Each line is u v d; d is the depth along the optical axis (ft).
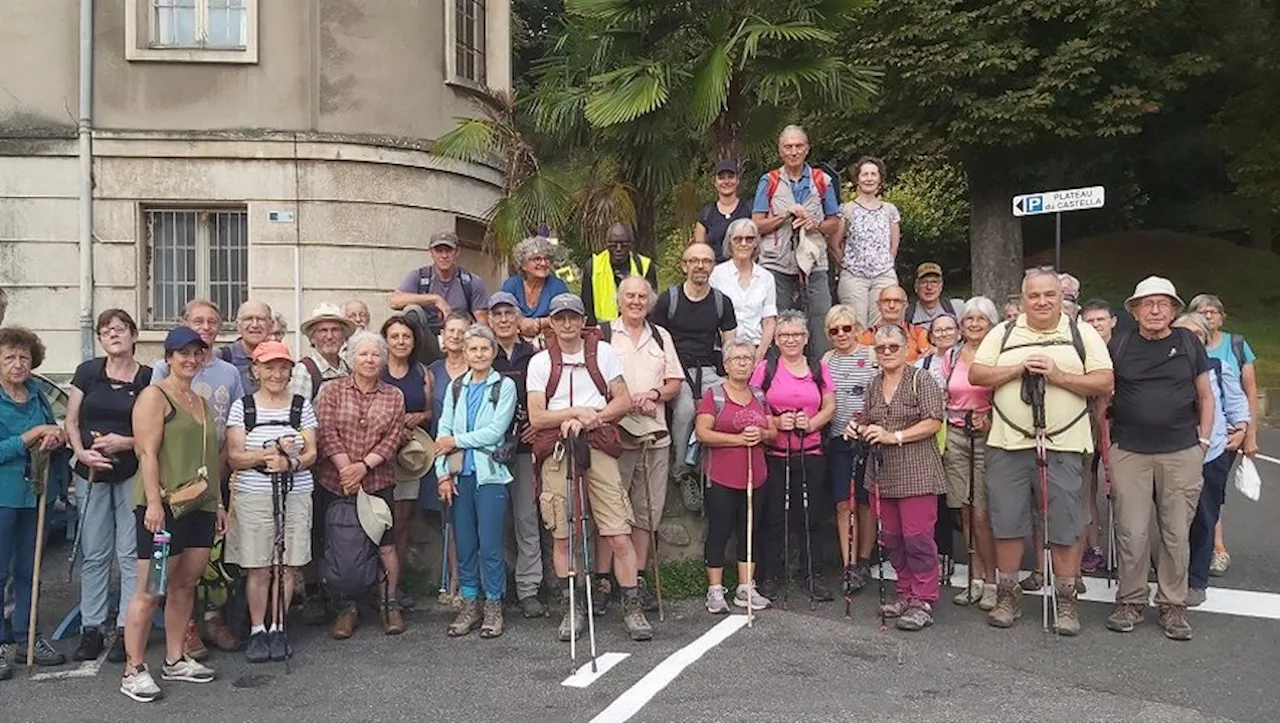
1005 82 55.57
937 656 18.16
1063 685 16.78
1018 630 19.56
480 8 45.93
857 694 16.44
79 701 16.71
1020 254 60.08
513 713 15.90
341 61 39.73
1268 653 18.11
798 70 26.17
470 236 45.32
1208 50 61.87
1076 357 19.13
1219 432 20.67
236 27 39.52
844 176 62.64
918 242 71.92
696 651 18.54
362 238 40.04
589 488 19.70
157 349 38.96
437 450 19.98
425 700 16.52
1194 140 70.18
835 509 23.44
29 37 38.32
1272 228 75.66
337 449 19.53
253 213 39.11
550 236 31.48
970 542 21.24
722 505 20.84
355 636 19.93
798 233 25.14
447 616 21.16
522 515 20.90
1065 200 28.04
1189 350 19.16
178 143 38.78
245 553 18.45
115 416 18.52
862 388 21.83
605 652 18.65
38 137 38.27
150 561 16.70
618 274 23.80
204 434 17.42
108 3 38.55
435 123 42.24
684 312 21.93
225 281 39.91
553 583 21.79
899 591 20.43
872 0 30.25
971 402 20.93
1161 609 19.34
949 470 21.42
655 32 28.53
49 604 21.97
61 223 38.50
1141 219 78.13
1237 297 65.98
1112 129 53.72
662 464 21.22
